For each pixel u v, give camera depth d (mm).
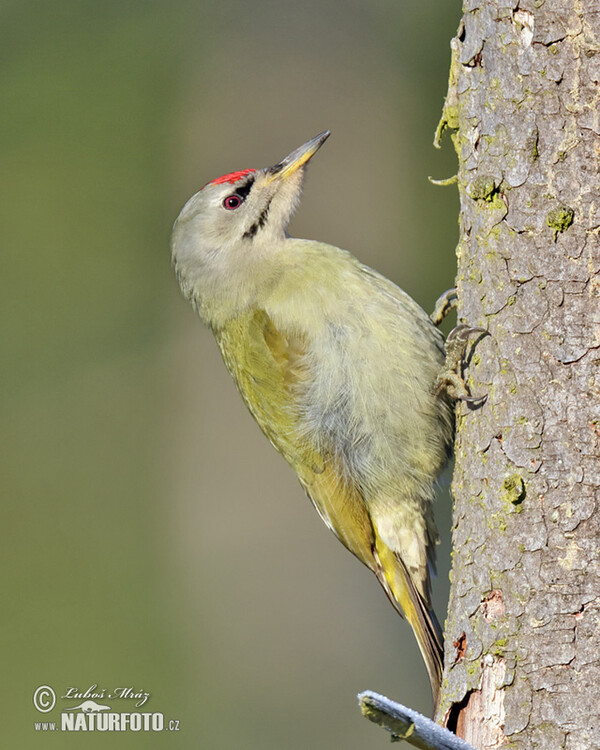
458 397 6340
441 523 13867
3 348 16281
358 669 13344
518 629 5754
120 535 15102
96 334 16281
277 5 15047
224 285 8297
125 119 16500
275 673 13297
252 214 8273
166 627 13781
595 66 5887
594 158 5883
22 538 15344
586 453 5742
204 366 14828
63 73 16812
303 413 7762
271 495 13570
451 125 6641
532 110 5980
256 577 13445
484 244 6156
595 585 5645
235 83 14852
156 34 16547
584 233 5855
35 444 15797
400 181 14328
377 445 7609
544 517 5766
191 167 14805
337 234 13867
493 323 6086
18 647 14500
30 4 17062
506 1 6078
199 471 13906
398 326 7500
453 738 5133
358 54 14766
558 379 5832
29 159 16734
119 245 16469
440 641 7883
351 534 8031
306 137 14430
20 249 16562
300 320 7730
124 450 15648
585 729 5539
